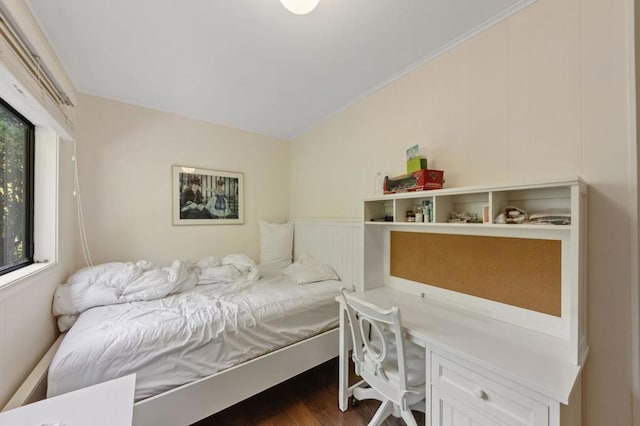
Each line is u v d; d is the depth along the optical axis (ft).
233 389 5.00
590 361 3.66
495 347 3.59
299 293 6.75
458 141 5.32
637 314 3.37
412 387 4.17
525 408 2.92
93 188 7.42
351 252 7.71
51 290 5.44
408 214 5.80
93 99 7.43
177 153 8.79
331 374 6.80
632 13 3.41
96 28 4.81
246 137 10.26
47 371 4.39
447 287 5.44
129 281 6.35
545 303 4.05
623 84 3.49
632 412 3.39
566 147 3.95
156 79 6.70
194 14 4.50
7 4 3.42
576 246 3.27
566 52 3.95
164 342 4.59
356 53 5.65
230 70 6.30
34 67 4.21
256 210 10.52
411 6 4.37
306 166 10.34
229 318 5.34
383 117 7.02
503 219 4.04
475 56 5.04
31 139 5.22
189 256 8.96
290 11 4.25
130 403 2.92
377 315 4.21
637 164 3.39
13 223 4.67
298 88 7.20
